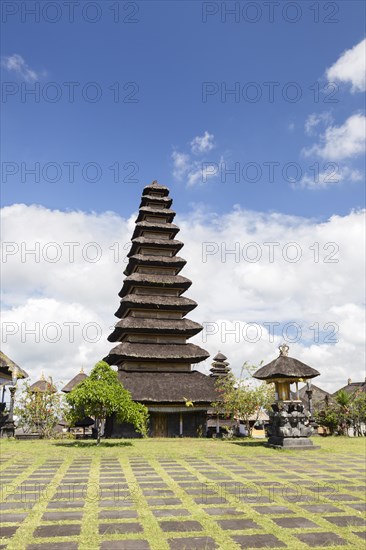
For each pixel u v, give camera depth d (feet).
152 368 130.52
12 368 110.32
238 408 114.32
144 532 27.73
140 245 145.89
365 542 26.12
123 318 149.89
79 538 26.48
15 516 31.35
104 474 50.11
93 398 81.66
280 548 25.04
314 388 192.65
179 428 121.70
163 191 158.40
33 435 109.60
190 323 136.56
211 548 24.95
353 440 99.35
